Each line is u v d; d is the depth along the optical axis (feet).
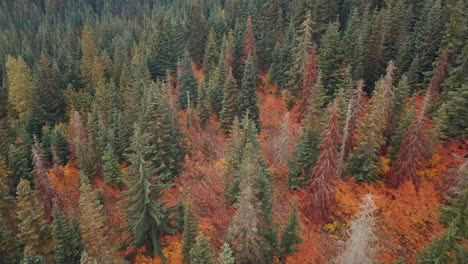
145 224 86.63
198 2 263.90
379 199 110.83
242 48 189.37
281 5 215.51
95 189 123.85
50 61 260.21
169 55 204.44
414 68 144.15
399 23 166.30
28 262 70.03
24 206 91.66
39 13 482.69
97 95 184.03
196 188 126.21
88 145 141.90
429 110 129.59
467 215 64.80
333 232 104.73
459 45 136.77
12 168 128.57
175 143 127.75
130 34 300.40
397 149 116.37
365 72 159.53
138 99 157.69
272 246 86.33
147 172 82.38
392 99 120.16
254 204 79.61
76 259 89.25
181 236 101.55
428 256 63.98
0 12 462.19
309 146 110.22
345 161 119.55
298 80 158.10
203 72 196.85
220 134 151.43
